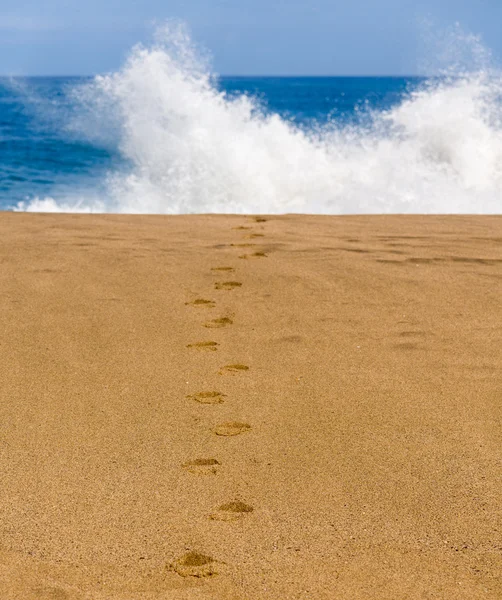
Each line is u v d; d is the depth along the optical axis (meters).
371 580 2.01
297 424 3.00
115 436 2.88
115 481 2.54
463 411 3.11
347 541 2.20
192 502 2.42
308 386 3.38
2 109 37.62
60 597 1.93
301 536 2.22
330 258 5.72
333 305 4.59
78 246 5.98
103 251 5.82
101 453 2.74
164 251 5.88
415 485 2.52
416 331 4.12
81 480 2.55
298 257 5.75
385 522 2.30
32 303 4.50
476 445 2.81
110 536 2.22
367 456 2.73
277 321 4.29
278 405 3.18
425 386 3.37
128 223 7.26
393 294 4.80
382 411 3.12
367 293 4.82
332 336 4.04
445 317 4.36
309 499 2.43
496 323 4.25
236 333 4.09
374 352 3.81
